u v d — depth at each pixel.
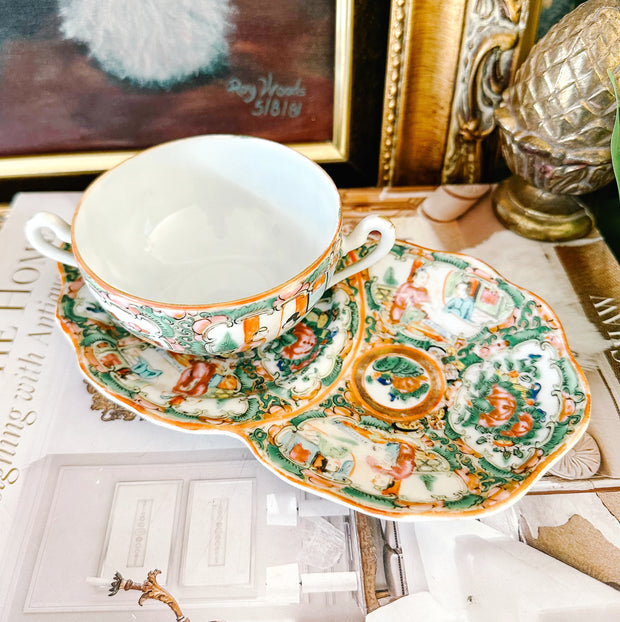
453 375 0.36
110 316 0.38
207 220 0.44
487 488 0.29
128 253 0.42
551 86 0.39
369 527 0.32
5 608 0.29
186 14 0.45
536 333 0.36
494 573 0.29
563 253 0.46
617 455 0.34
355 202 0.52
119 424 0.36
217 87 0.49
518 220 0.48
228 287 0.43
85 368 0.34
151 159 0.40
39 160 0.53
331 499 0.28
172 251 0.44
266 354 0.38
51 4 0.43
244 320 0.31
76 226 0.36
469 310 0.39
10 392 0.38
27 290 0.45
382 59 0.47
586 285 0.44
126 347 0.37
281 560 0.30
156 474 0.34
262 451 0.31
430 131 0.52
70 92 0.49
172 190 0.43
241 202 0.44
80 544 0.31
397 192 0.53
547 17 0.47
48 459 0.34
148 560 0.30
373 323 0.39
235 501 0.33
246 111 0.51
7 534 0.31
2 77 0.47
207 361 0.37
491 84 0.48
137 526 0.32
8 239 0.49
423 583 0.29
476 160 0.54
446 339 0.38
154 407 0.33
